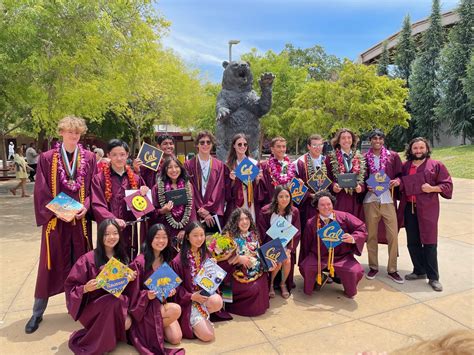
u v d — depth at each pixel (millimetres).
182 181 4266
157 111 25703
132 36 10562
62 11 8766
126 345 3340
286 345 3303
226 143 6352
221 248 3877
